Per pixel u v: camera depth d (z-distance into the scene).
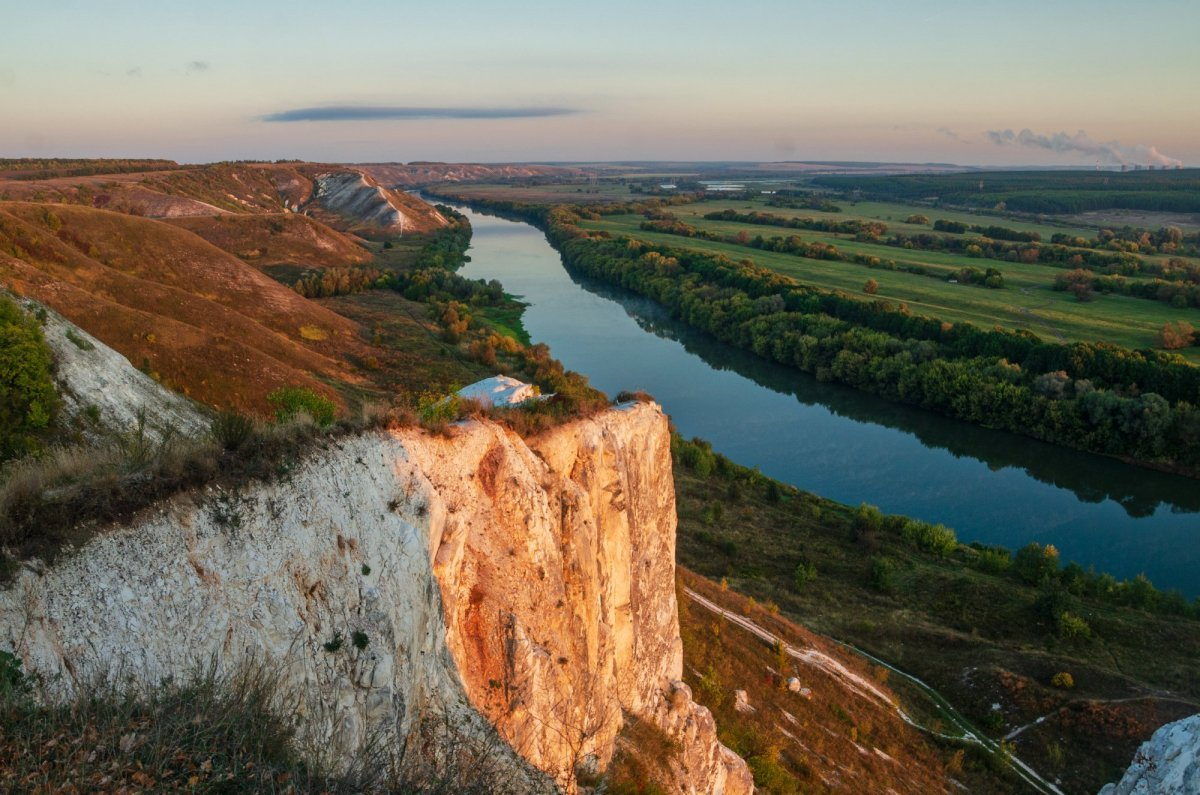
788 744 26.25
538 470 17.44
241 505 11.29
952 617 40.75
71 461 10.74
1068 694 33.00
